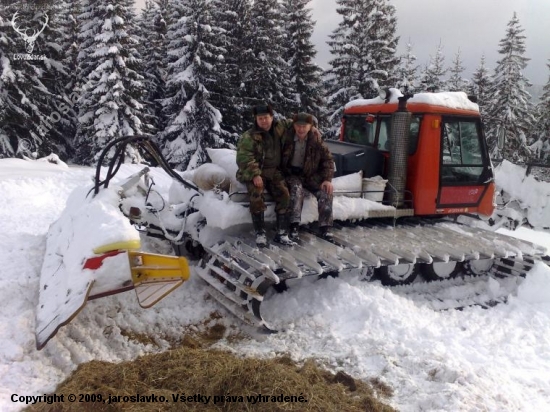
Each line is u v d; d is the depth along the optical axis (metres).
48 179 11.01
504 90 32.88
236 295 4.75
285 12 33.91
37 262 5.32
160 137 29.05
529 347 4.60
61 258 4.45
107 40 25.22
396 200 6.12
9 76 22.23
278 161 5.27
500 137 6.85
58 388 3.32
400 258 5.24
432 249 5.43
